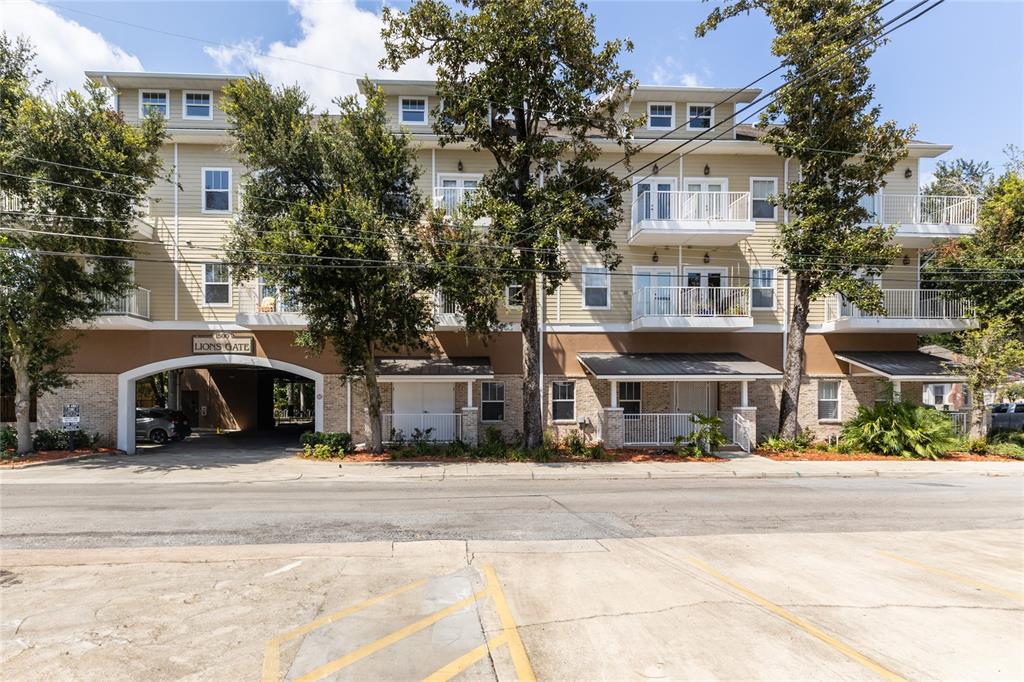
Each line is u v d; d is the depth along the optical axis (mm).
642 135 21531
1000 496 12125
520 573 6547
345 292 15906
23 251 15836
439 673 4219
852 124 17984
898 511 10398
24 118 14945
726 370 18906
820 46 15602
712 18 17625
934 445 18266
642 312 20219
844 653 4523
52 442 18312
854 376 21578
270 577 6395
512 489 12789
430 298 19734
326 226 14742
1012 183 20562
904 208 21781
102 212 16188
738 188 21484
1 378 19109
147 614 5336
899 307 21203
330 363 19953
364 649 4617
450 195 20328
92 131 15938
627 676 4148
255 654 4535
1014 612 5422
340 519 9406
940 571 6699
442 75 16844
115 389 19406
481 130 16703
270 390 34219
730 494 12227
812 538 8289
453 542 7930
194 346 19688
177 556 7180
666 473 15273
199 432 29516
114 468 15875
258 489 12758
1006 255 19734
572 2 15625
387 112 21500
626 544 7879
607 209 18016
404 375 18469
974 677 4156
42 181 15023
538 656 4477
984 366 18719
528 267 17047
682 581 6285
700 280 21266
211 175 20031
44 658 4445
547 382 20625
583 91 16484
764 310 21375
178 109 20828
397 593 5902
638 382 21062
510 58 15609
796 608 5496
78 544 7793
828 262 17953
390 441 19516
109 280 16812
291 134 16047
